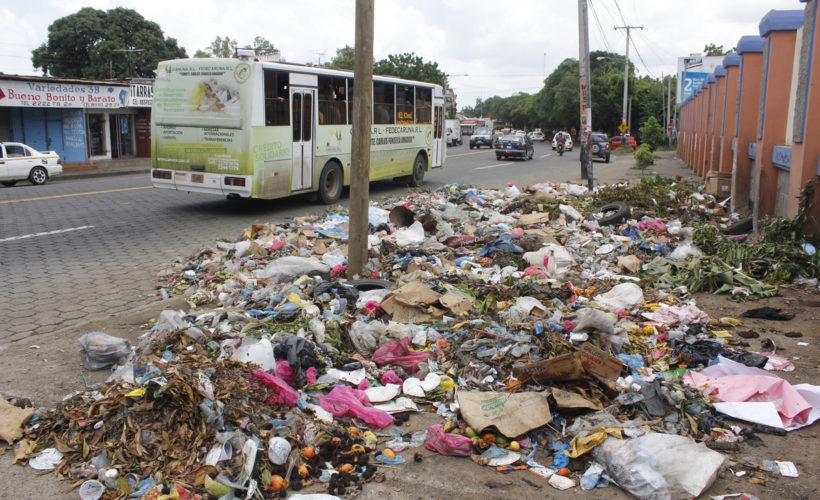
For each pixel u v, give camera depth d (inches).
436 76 2452.0
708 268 305.0
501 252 334.6
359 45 276.4
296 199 620.7
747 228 436.1
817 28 333.4
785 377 193.5
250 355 178.5
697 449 141.6
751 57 518.0
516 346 200.2
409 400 179.2
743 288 288.5
